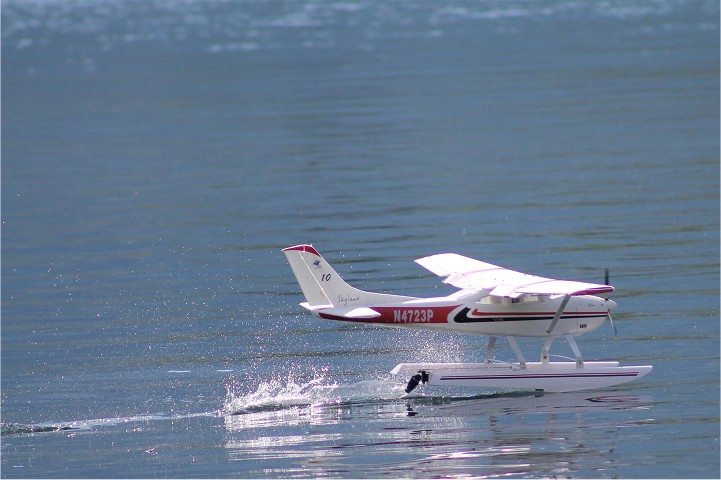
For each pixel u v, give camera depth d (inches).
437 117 6087.6
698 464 1798.7
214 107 6875.0
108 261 3499.0
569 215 3853.3
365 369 2422.5
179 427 2079.2
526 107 6299.2
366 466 1834.4
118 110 6978.4
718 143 5032.0
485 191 4298.7
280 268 3316.9
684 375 2276.1
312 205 4165.8
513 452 1879.9
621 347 2497.5
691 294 2878.9
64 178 4985.2
